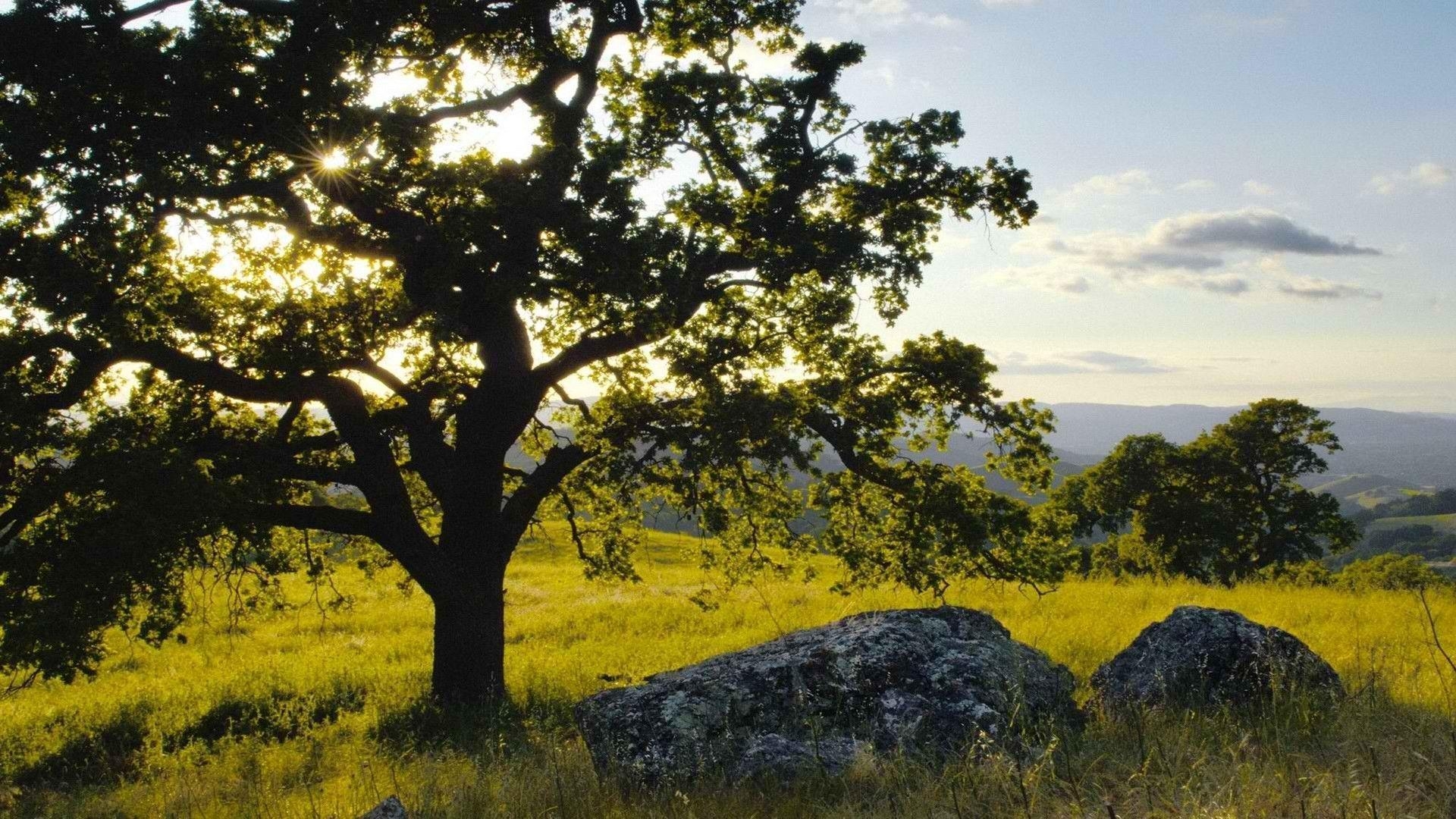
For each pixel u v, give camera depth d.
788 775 6.58
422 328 12.84
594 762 7.23
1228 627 7.89
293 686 18.53
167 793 10.55
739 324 15.45
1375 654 10.81
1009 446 15.99
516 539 15.88
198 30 11.59
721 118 15.41
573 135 14.37
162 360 12.40
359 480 14.54
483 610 15.23
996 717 6.89
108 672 23.08
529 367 15.16
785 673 7.50
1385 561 60.94
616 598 30.27
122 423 12.37
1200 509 51.06
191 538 11.88
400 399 16.25
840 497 16.72
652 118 15.64
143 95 11.30
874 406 15.77
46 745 15.44
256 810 8.73
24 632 10.34
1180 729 6.54
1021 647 8.02
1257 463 52.94
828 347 15.88
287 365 12.59
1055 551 16.14
